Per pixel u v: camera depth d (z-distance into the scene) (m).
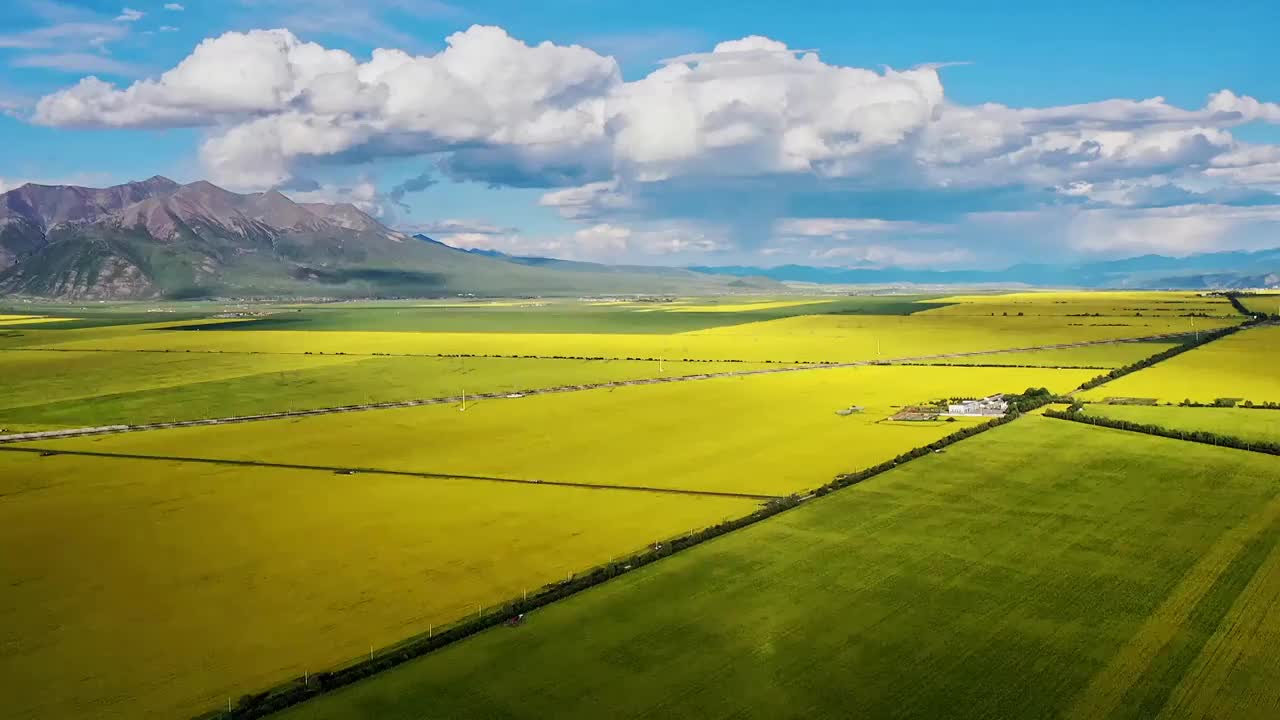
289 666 73.94
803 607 82.94
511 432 167.62
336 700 68.12
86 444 162.62
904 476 127.12
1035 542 99.38
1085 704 66.50
